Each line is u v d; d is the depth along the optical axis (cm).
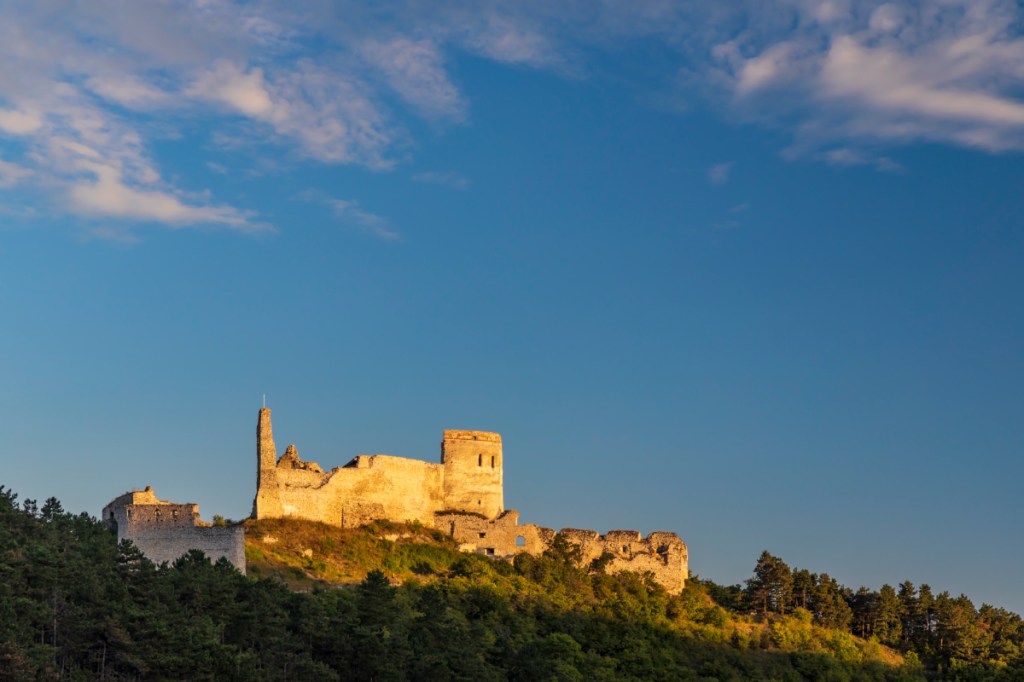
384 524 19912
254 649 14688
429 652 15500
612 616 19412
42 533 15925
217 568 15988
